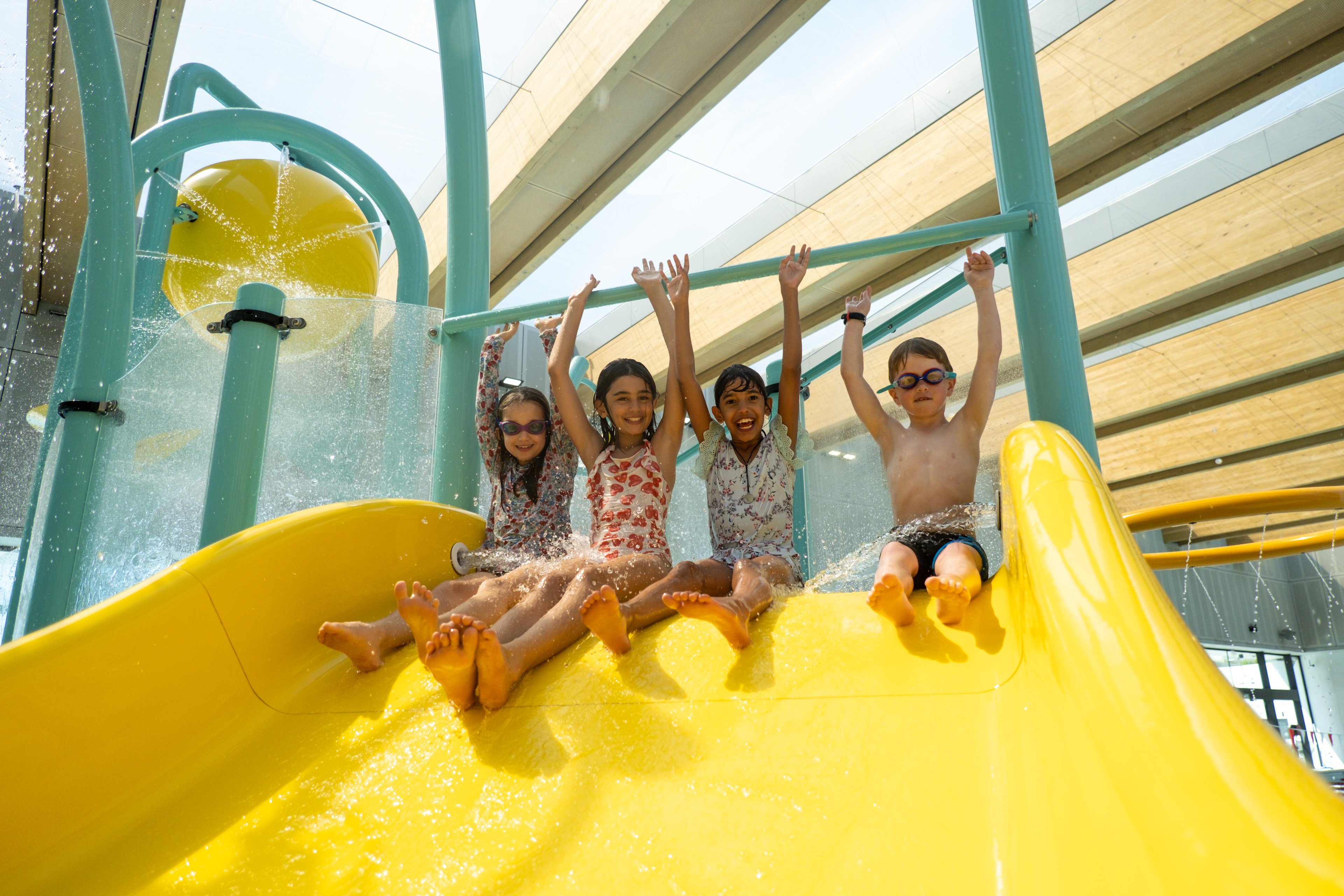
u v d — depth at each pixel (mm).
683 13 5371
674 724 1476
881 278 7285
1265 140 7133
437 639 1616
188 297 4902
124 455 2953
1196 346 9352
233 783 1663
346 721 1791
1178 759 718
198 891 1334
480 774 1479
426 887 1229
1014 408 4246
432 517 2715
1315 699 19578
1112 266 7938
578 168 6695
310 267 4793
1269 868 546
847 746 1298
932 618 1613
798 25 5379
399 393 3176
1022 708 1226
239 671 1947
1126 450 11938
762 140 7066
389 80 6809
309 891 1288
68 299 9109
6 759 1529
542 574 2336
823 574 2682
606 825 1252
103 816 1588
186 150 4387
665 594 1858
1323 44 5262
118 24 5953
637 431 2611
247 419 2693
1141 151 5977
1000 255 3076
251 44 6426
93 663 1694
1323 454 12258
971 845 1003
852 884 1001
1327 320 8453
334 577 2293
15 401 8617
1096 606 1058
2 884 1442
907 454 2520
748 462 2729
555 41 6332
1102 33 5934
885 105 6852
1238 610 19156
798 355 2875
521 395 2869
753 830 1157
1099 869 732
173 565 2414
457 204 3617
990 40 2916
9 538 8375
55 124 6613
